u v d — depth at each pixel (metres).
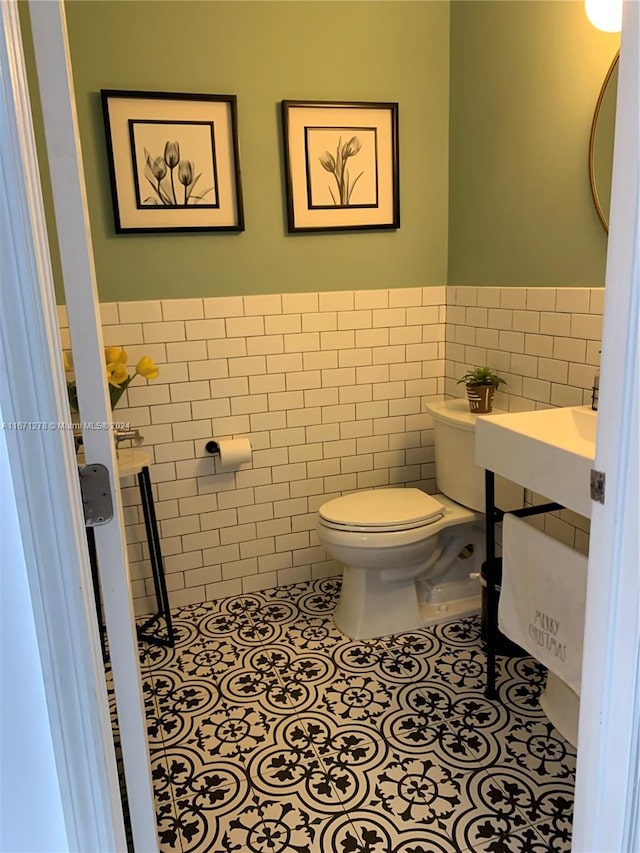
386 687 2.04
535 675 2.08
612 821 1.10
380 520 2.20
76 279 0.88
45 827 0.94
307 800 1.60
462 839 1.47
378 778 1.66
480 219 2.46
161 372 2.42
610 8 1.71
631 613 1.01
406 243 2.65
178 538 2.56
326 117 2.43
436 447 2.51
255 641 2.33
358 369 2.69
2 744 0.89
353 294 2.62
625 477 0.99
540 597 1.65
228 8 2.26
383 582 2.32
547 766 1.68
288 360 2.58
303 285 2.54
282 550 2.73
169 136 2.27
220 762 1.74
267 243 2.46
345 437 2.72
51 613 0.84
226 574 2.66
